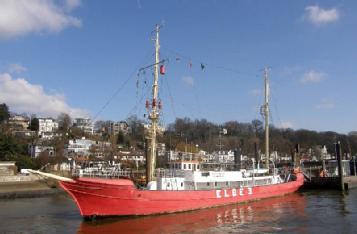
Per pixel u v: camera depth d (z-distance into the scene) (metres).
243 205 46.69
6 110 167.12
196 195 40.78
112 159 115.62
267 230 32.16
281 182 58.00
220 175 45.78
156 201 36.72
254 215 39.50
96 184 33.00
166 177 40.25
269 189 53.38
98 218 34.16
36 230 31.50
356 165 85.12
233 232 31.34
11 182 71.62
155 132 41.59
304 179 68.50
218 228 32.88
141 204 35.66
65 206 48.09
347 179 69.00
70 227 32.53
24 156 96.06
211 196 42.84
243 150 141.75
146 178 40.34
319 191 64.88
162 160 69.56
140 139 173.38
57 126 199.50
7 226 33.28
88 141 155.75
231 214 39.88
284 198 54.66
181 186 41.31
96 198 33.38
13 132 142.75
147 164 40.47
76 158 109.31
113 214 34.50
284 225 34.25
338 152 66.56
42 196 63.59
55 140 139.62
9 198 60.44
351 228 32.78
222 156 66.06
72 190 33.22
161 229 32.03
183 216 37.72
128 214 35.31
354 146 179.75
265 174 58.34
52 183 74.38
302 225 34.22
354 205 46.88
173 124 143.88
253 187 50.16
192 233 30.89
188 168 44.16
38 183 74.50
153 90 42.09
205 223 34.94
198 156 46.88
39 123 192.12
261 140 167.62
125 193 34.41
